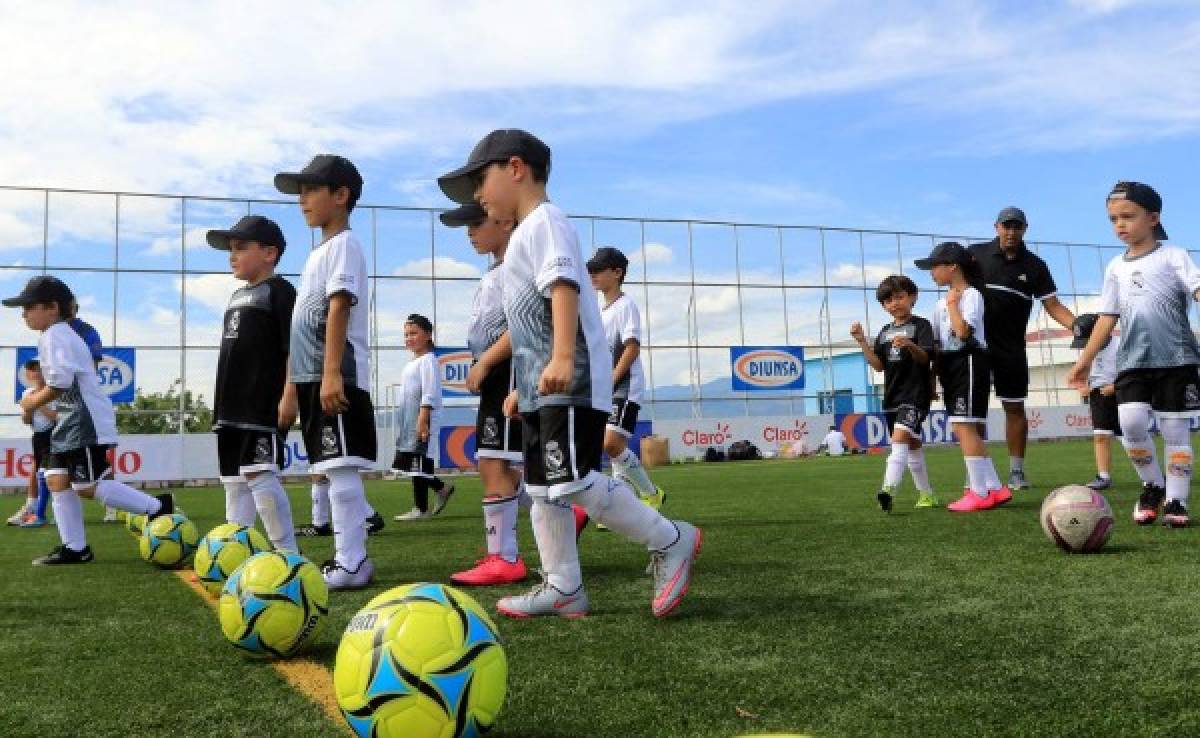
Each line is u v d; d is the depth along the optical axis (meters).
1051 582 3.37
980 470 6.16
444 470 22.75
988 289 7.56
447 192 3.46
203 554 4.00
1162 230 4.88
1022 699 2.01
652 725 1.92
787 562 4.14
